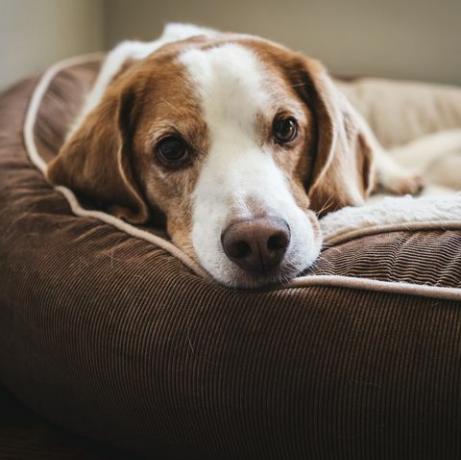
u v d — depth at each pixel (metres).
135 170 0.55
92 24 0.97
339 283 0.42
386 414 0.39
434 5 0.97
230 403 0.42
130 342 0.44
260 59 0.54
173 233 0.52
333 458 0.41
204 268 0.47
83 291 0.46
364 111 0.88
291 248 0.46
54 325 0.47
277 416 0.41
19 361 0.51
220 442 0.43
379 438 0.40
